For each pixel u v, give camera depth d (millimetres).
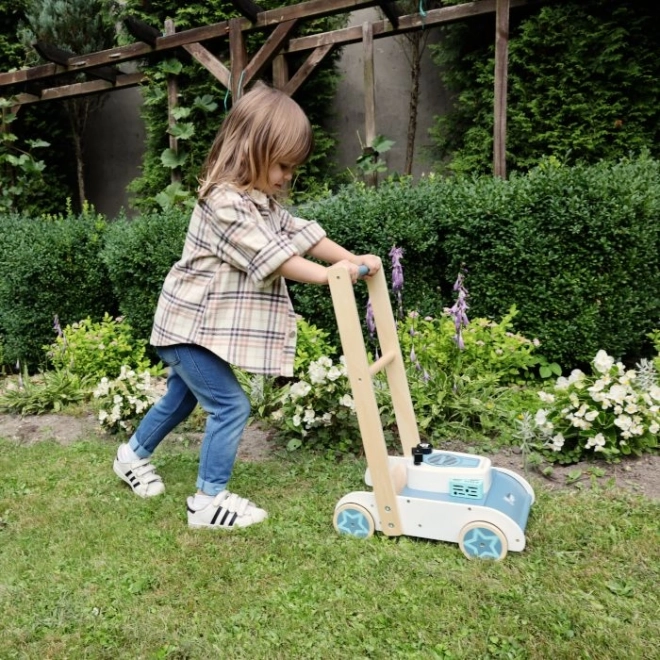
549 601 1742
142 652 1608
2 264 5102
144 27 6020
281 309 2176
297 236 2275
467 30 5855
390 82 6973
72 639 1666
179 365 2230
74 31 7496
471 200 3992
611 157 4961
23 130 7852
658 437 2881
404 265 4133
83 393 4141
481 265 4043
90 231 5117
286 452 3000
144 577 1935
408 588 1830
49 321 5059
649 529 2119
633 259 3709
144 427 2576
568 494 2430
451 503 2039
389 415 3078
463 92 5848
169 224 4578
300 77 5938
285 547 2082
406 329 3650
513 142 5328
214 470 2273
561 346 3887
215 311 2137
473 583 1837
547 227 3828
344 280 1983
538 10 5359
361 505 2154
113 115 8430
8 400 4145
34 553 2121
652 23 4980
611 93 4977
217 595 1837
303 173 6668
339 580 1888
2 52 7766
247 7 5469
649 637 1593
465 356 3678
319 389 2975
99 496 2590
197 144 6625
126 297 4816
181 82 6746
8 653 1617
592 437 2674
